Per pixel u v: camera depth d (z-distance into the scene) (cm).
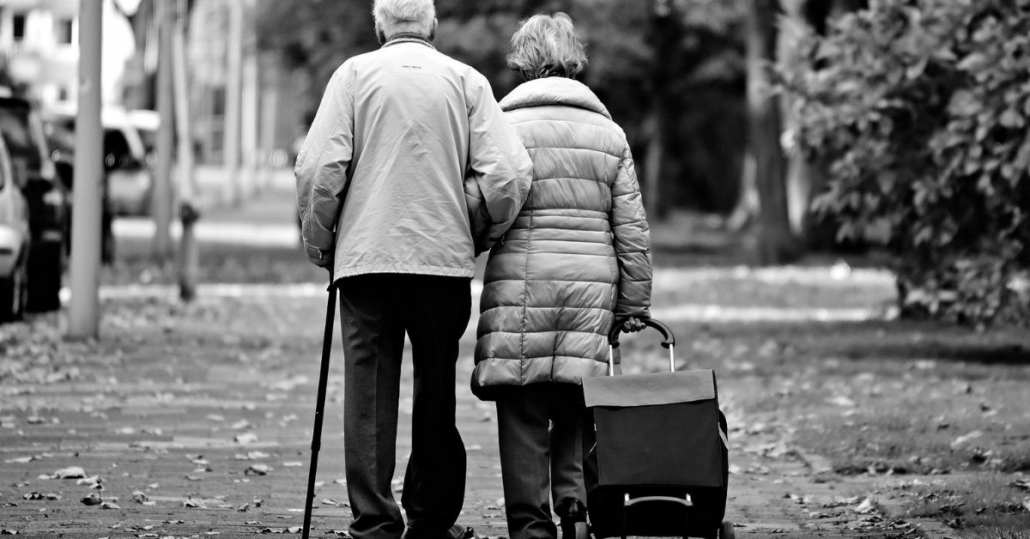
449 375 1486
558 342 1460
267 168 16900
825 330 4334
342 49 7650
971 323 4188
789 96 3569
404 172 1438
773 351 3766
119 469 2053
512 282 1461
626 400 1366
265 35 7844
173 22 6500
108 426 2434
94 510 1755
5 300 3916
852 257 8631
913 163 3378
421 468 1502
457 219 1448
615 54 7862
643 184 12150
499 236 1468
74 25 13912
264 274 6369
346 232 1452
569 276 1457
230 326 4197
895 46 3353
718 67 10144
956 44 3319
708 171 14200
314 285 5950
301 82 8300
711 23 9094
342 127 1445
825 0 8712
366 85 1456
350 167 1460
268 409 2683
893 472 2081
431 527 1520
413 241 1434
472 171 1465
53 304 4447
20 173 4297
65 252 5328
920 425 2422
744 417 2638
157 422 2491
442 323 1464
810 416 2580
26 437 2309
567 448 1504
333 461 2169
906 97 3362
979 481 1898
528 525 1448
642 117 11362
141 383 2972
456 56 7331
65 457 2136
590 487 1460
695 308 5294
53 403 2667
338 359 3497
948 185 3300
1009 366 3381
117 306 4650
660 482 1342
